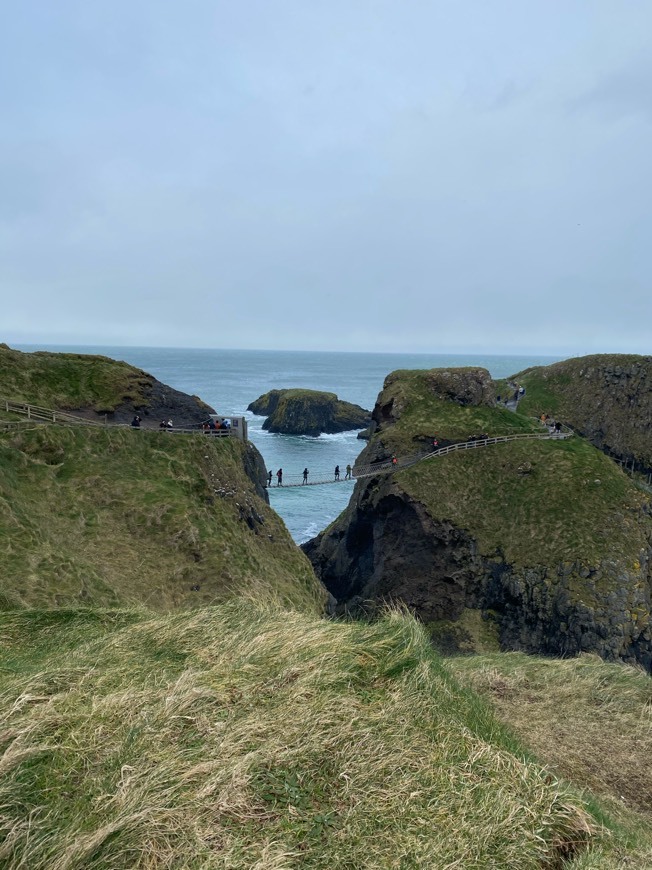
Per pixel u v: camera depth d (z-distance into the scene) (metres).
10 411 32.25
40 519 23.58
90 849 3.81
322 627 7.93
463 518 47.00
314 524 68.81
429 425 56.91
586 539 42.06
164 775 4.67
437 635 42.91
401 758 5.37
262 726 5.48
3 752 4.81
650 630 38.03
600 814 5.86
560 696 10.48
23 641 8.54
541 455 51.34
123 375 41.25
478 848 4.48
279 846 4.16
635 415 77.88
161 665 7.01
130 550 25.31
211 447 36.72
